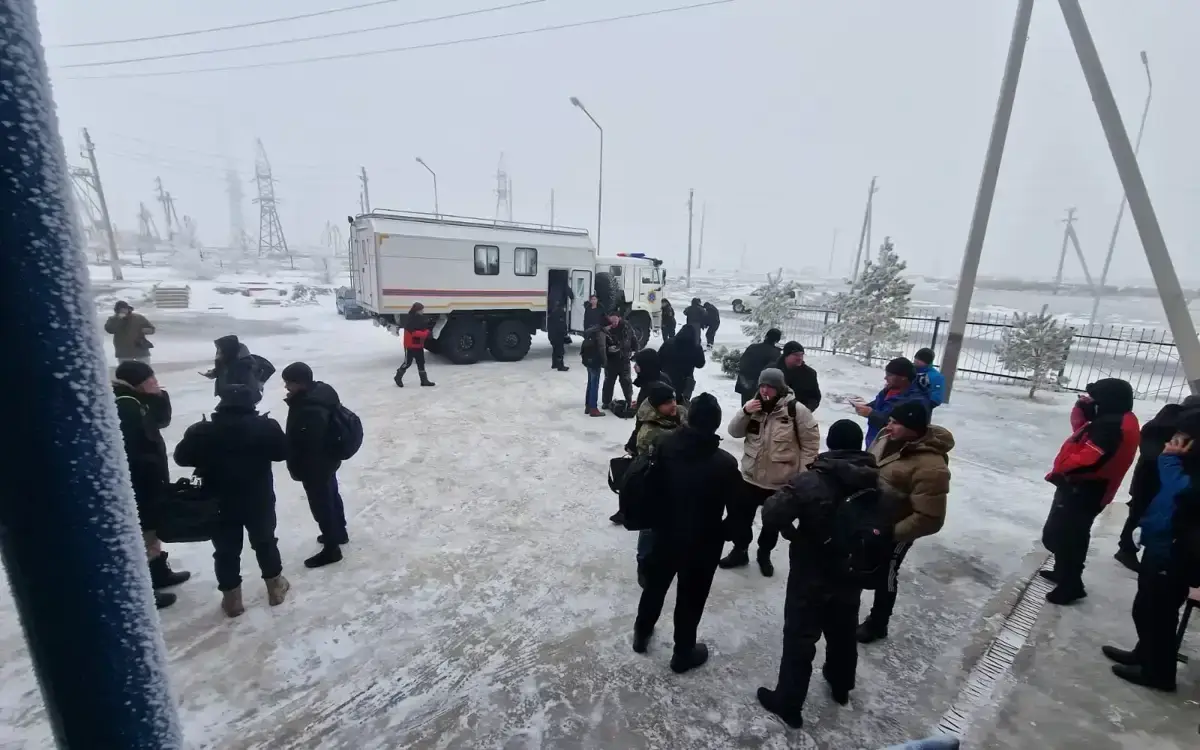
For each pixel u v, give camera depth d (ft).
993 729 9.12
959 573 14.06
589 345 27.07
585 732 9.09
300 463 13.12
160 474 11.16
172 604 12.12
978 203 28.58
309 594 12.62
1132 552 14.19
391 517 16.55
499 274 42.04
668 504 9.50
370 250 38.88
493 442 23.52
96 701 2.29
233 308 80.94
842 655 9.33
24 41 1.69
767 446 13.16
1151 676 10.00
